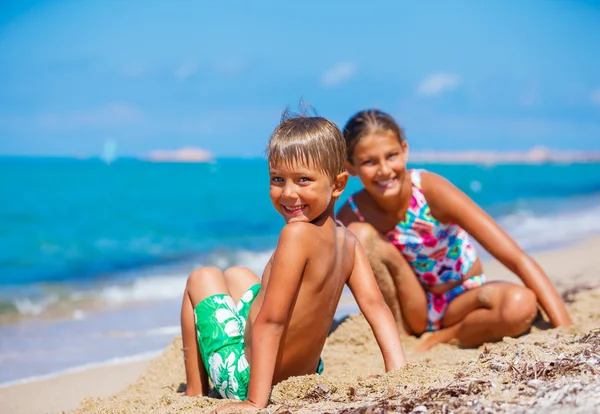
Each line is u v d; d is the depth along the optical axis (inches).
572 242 419.5
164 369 169.5
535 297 177.3
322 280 118.9
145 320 261.3
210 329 129.7
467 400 98.2
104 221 670.5
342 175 122.0
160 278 367.2
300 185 116.1
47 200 882.1
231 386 125.9
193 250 480.7
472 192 960.9
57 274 385.1
